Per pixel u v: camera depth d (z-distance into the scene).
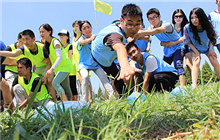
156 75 3.76
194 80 3.72
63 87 4.16
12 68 3.95
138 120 1.45
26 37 3.60
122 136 1.05
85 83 3.49
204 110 1.60
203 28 3.76
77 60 4.45
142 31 3.39
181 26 4.82
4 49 3.80
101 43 2.93
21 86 3.46
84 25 3.62
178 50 4.37
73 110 1.68
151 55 3.74
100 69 3.61
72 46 4.92
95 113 1.51
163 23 4.27
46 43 3.77
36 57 3.82
